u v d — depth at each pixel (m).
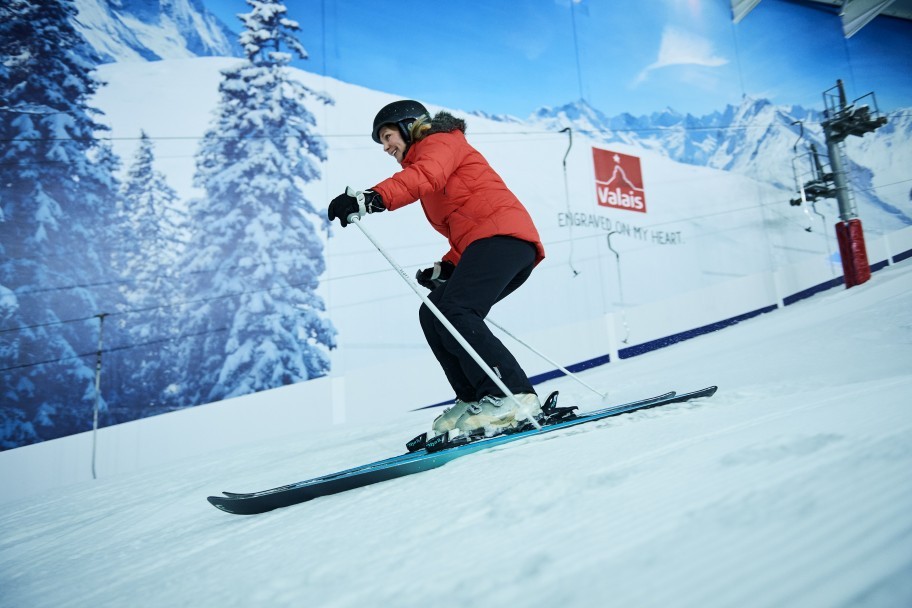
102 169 5.36
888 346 2.63
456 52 7.41
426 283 1.78
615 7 8.66
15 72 5.21
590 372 6.20
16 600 0.83
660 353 6.50
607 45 8.48
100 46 5.57
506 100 7.59
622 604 0.33
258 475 2.48
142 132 5.59
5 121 5.11
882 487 0.40
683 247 8.23
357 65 6.77
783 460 0.55
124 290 5.21
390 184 1.40
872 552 0.31
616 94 8.38
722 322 8.24
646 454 0.79
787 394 1.42
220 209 5.73
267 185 5.96
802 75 9.98
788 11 10.16
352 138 6.55
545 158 7.61
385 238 6.39
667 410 1.35
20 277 4.88
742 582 0.32
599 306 7.40
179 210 5.57
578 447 0.98
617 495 0.59
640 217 8.05
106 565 0.96
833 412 0.79
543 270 7.15
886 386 1.03
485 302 1.46
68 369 4.89
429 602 0.42
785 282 8.85
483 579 0.44
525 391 1.41
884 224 9.70
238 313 5.59
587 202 7.68
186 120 5.79
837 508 0.38
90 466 4.80
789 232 9.11
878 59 10.67
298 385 5.68
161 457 5.05
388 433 3.79
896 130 10.45
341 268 6.14
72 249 5.10
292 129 6.21
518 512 0.61
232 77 6.08
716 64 9.30
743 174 9.02
